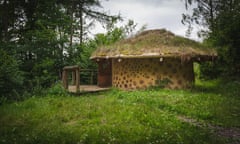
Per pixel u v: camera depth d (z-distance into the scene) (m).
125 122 8.66
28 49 19.09
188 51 16.09
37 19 21.88
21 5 21.34
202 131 8.11
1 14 20.28
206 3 25.38
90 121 8.80
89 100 12.58
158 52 16.34
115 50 17.64
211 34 21.25
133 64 17.72
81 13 26.98
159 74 17.19
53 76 19.05
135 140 6.95
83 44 23.86
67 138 7.11
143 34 19.38
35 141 6.98
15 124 8.80
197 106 11.73
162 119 9.16
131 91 16.30
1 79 13.48
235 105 12.23
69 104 11.59
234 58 19.56
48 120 9.16
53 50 20.45
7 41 19.66
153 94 14.36
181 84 17.09
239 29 19.08
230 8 22.09
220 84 19.25
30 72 18.48
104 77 20.19
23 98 13.62
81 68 22.42
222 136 7.83
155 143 6.77
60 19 22.58
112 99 12.88
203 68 22.12
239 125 9.11
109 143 6.69
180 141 6.94
